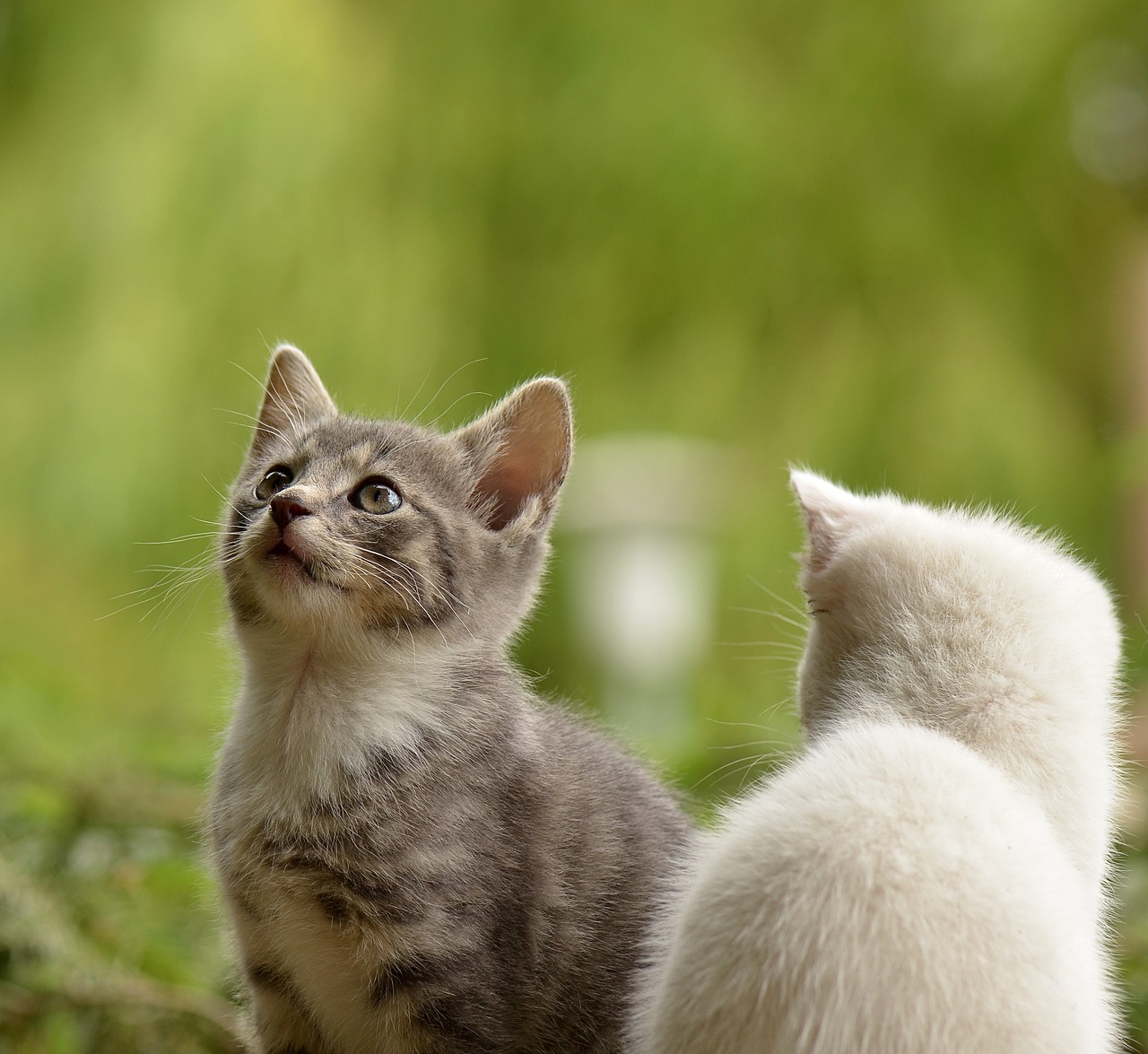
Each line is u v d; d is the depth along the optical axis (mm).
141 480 12812
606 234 14531
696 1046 4102
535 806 5406
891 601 4934
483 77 14773
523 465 6125
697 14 14984
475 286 14492
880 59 14547
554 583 10914
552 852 5348
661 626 10695
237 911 5355
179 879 7352
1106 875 4965
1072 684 4691
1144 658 6910
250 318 13523
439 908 5086
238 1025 6031
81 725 9375
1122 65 14172
